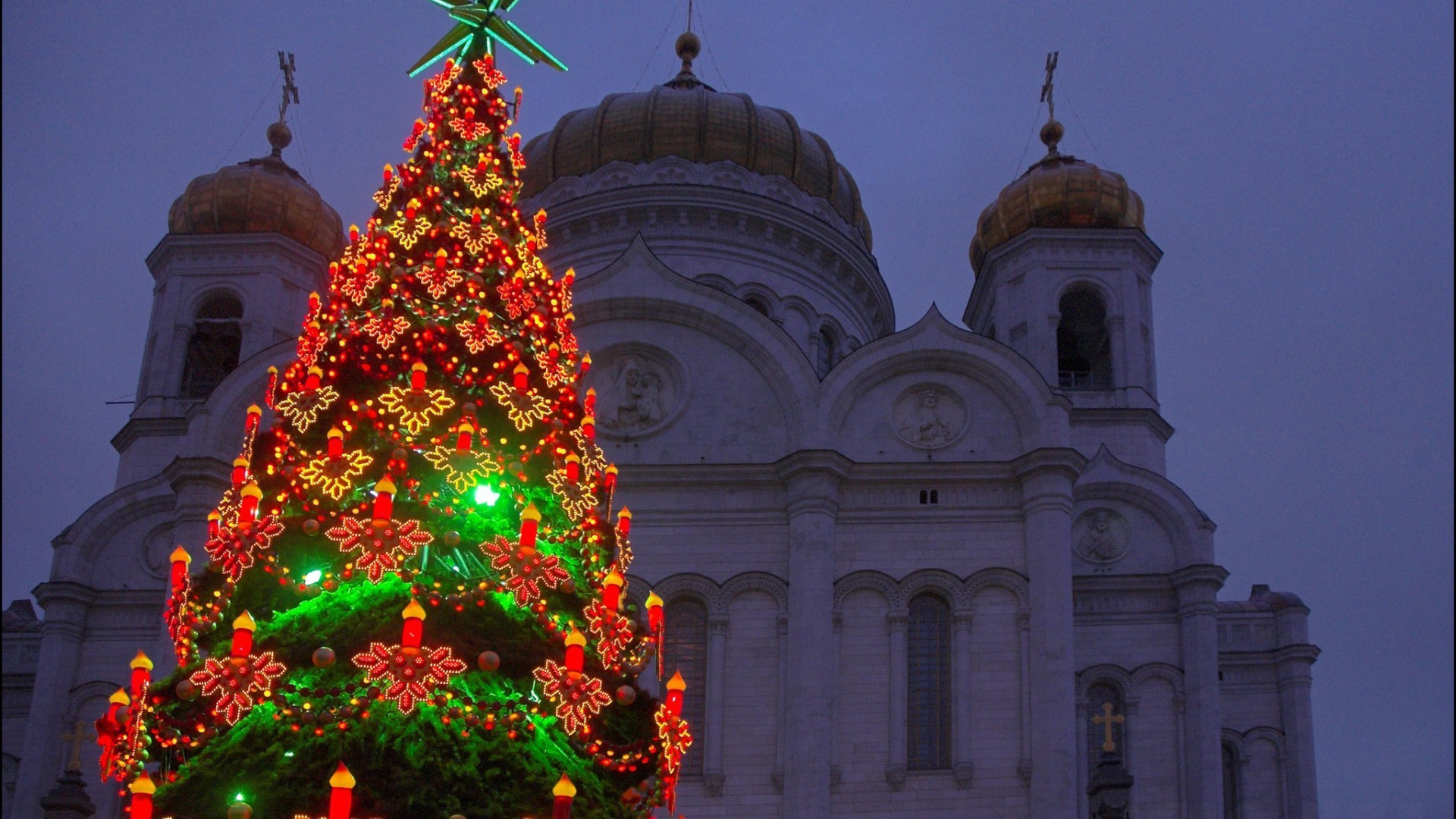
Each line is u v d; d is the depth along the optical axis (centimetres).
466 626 1956
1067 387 5694
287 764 1838
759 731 4144
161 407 5488
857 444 4469
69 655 5050
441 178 2367
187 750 2019
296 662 1920
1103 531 5197
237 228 5812
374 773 1825
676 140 6025
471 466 2028
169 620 2059
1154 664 4991
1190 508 5162
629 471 4388
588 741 2036
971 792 4088
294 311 5781
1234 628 5750
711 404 4497
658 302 4578
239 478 2095
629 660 2117
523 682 1986
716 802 4069
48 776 4900
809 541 4266
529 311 2261
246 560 1978
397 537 1912
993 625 4259
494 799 1838
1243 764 5566
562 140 6172
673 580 4291
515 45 2542
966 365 4538
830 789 4069
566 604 2109
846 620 4269
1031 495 4350
